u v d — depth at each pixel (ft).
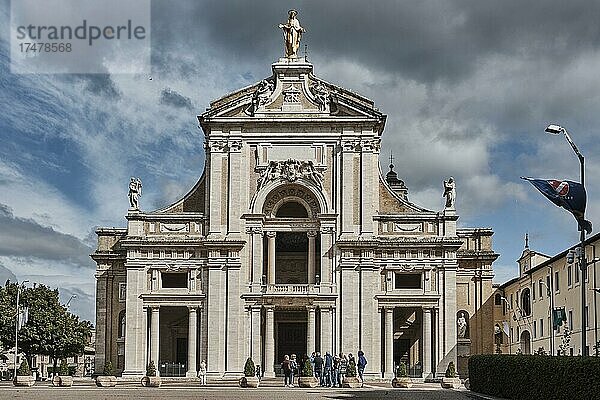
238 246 273.54
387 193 280.10
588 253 270.46
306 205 279.28
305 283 296.30
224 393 193.06
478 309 294.05
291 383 240.12
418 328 292.81
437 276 272.72
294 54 284.61
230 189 277.44
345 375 236.22
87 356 476.13
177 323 288.92
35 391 199.00
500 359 160.04
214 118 278.87
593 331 265.34
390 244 272.72
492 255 294.87
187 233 277.44
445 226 274.98
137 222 277.85
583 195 146.41
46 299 372.17
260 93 281.54
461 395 182.91
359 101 280.51
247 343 270.67
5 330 355.15
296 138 279.28
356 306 271.49
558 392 129.80
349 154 278.05
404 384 236.84
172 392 197.88
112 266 291.17
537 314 332.39
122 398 171.42
